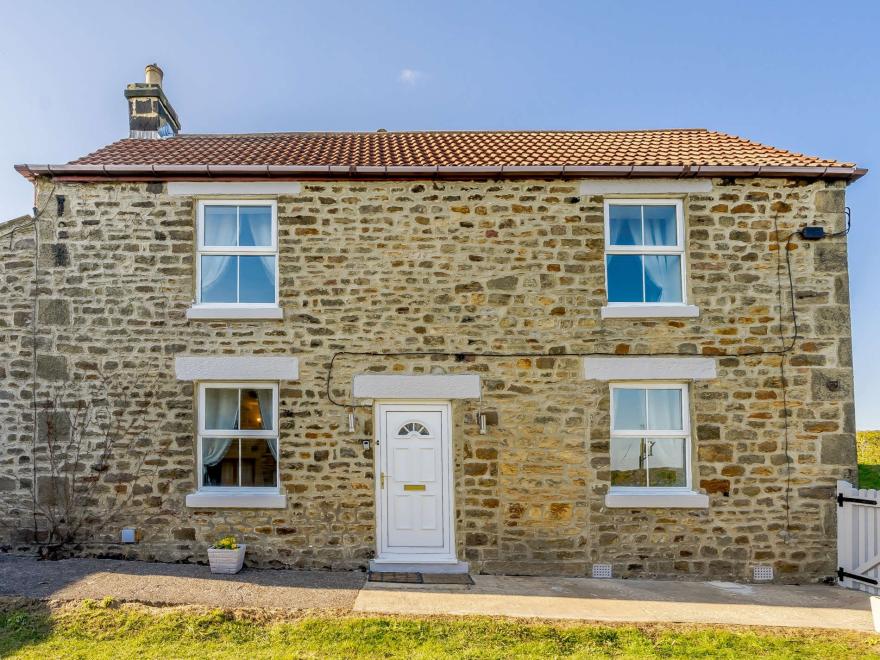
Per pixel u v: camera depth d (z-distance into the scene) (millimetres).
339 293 8445
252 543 8164
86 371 8297
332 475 8234
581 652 5754
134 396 8281
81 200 8508
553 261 8516
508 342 8398
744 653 5781
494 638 5977
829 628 6371
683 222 8688
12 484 8203
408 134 11398
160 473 8219
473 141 10578
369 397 8305
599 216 8570
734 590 7668
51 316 8359
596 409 8336
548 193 8594
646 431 8500
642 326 8430
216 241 8703
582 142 10281
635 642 5957
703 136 10664
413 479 8391
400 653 5633
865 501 7812
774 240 8531
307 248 8492
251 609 6445
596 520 8211
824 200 8578
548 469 8266
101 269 8422
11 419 8273
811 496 8219
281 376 8297
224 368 8289
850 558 7973
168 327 8359
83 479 8211
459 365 8367
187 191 8523
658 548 8180
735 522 8188
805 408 8328
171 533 8164
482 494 8219
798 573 8125
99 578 7246
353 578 7730
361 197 8570
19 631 5855
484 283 8477
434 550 8305
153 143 10367
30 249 8445
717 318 8430
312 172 8367
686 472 8477
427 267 8484
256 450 8500
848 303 8453
